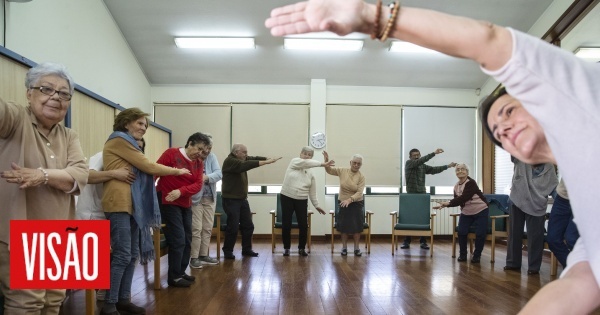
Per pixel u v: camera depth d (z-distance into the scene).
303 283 3.70
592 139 0.56
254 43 6.21
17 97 2.79
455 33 0.59
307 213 5.69
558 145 0.60
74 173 1.69
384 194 7.15
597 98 0.57
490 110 0.75
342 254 5.48
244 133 7.20
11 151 1.58
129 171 2.54
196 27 5.89
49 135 1.73
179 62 6.68
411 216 5.71
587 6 4.63
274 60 6.66
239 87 7.25
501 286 3.62
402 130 7.26
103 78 5.37
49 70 1.67
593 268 0.59
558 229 3.34
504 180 6.82
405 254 5.58
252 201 7.09
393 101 7.27
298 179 5.34
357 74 6.98
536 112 0.60
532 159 0.71
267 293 3.32
